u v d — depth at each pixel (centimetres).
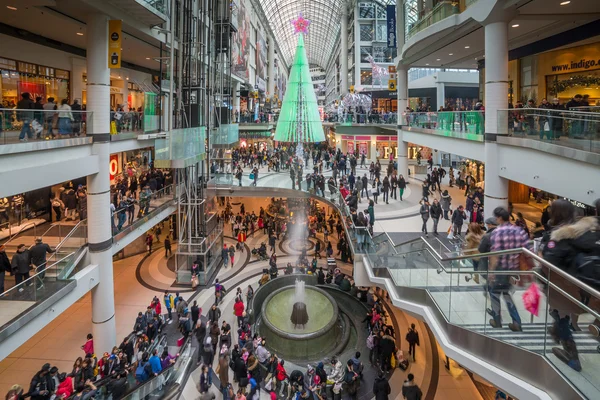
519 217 1170
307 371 1225
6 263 951
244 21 3953
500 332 588
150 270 2088
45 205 1705
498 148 1217
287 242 2552
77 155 1174
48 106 1153
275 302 1697
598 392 395
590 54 1558
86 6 1152
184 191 2081
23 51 1507
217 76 2489
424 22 1850
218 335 1349
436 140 1898
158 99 1880
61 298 1051
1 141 861
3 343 838
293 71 2241
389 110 4575
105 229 1291
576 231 438
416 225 1639
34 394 895
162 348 1252
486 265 626
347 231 1673
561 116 920
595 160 797
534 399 500
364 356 1364
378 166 2567
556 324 467
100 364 1134
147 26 1552
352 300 1739
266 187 2455
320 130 2300
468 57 2300
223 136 2377
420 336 1401
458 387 1127
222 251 2156
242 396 1006
